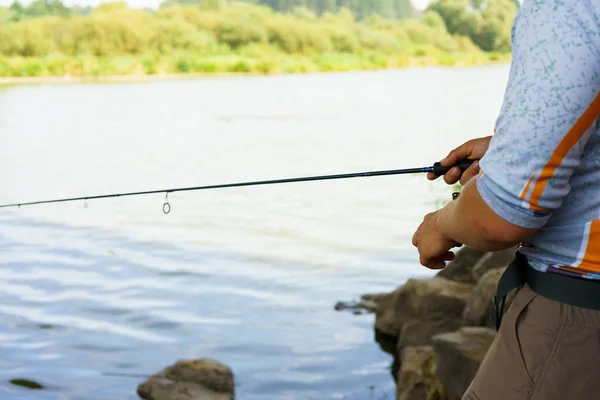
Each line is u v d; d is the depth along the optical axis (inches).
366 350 244.5
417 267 340.8
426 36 2876.5
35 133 900.6
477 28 2933.1
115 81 1897.1
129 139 845.2
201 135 868.6
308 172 632.4
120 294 303.7
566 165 54.6
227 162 686.5
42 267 347.6
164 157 719.7
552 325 58.8
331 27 2709.2
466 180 73.7
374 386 216.7
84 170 657.6
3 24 2240.4
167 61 2284.7
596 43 53.1
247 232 419.2
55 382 216.8
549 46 53.9
